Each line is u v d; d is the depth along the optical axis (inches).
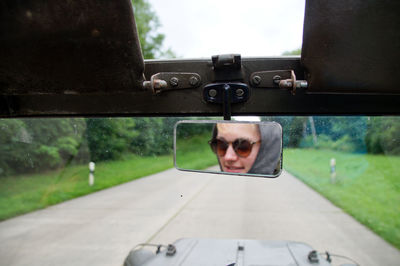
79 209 289.4
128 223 237.0
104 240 199.9
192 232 212.5
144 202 314.0
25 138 151.1
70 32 40.9
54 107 54.8
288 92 48.6
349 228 229.9
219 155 47.2
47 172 373.4
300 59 47.4
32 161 353.1
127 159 485.7
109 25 39.9
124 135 417.7
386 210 293.7
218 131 48.2
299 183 436.5
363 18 37.7
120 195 357.4
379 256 180.2
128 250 182.4
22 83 47.6
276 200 313.0
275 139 43.2
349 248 191.8
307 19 39.0
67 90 48.0
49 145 356.5
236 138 45.4
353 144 509.0
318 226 230.4
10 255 176.9
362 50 40.2
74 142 384.8
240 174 44.7
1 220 251.9
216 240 77.7
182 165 65.9
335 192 381.7
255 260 65.4
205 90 49.0
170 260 67.9
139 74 45.2
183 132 70.2
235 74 48.4
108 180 430.3
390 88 42.7
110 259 170.4
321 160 618.2
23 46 42.9
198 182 435.8
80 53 43.1
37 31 41.1
